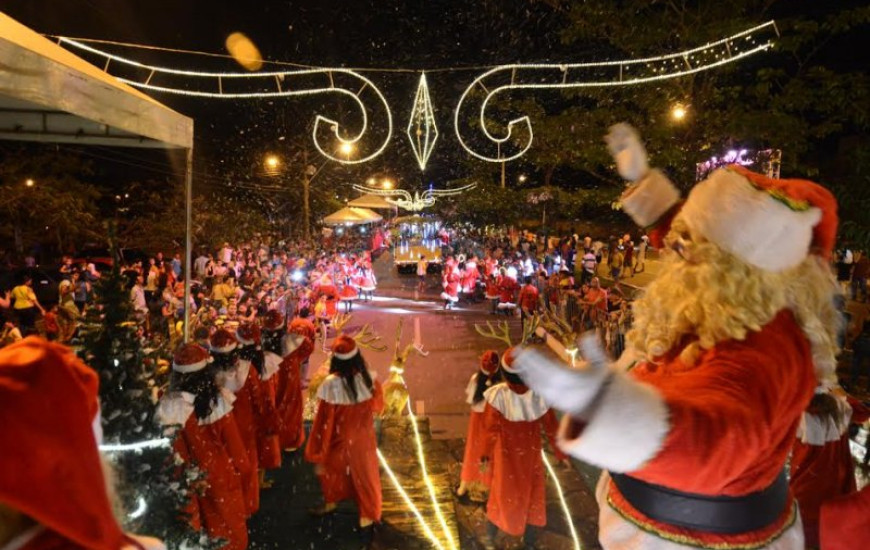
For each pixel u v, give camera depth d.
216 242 23.14
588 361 0.95
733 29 9.76
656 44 10.91
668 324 1.28
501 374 5.97
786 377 1.10
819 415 4.37
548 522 5.72
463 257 21.72
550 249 24.50
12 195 17.39
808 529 4.23
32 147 19.03
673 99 10.60
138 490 2.93
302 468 6.75
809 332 1.23
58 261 19.16
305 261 21.11
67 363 1.08
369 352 13.81
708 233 1.24
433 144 11.52
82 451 1.01
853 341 10.11
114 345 3.02
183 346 4.49
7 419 0.93
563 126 12.05
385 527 5.47
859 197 6.74
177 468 3.21
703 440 0.91
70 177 19.69
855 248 6.81
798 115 11.16
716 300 1.18
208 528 4.38
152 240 21.48
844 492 4.43
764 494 1.21
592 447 0.90
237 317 11.49
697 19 10.40
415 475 6.55
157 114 5.02
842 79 8.98
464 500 6.12
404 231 30.34
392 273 29.80
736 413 0.95
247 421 5.32
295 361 7.16
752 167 9.98
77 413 1.02
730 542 1.17
